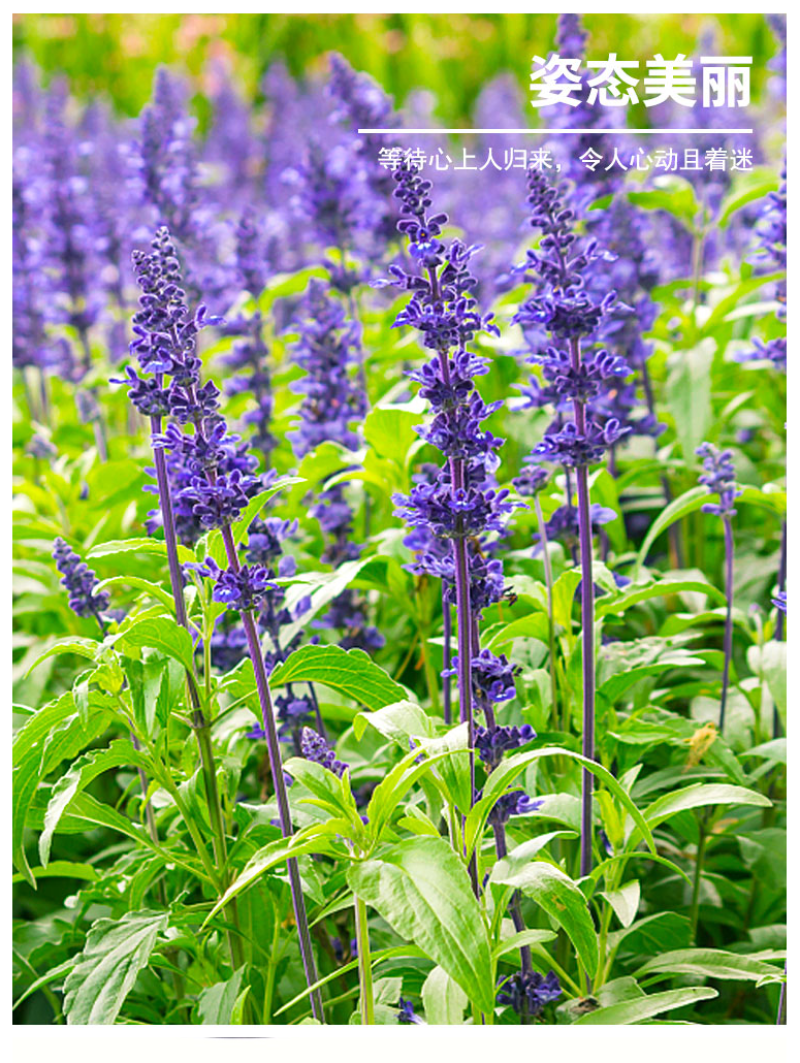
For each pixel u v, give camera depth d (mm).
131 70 3582
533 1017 925
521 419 1378
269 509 1271
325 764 900
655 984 1034
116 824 962
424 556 926
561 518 1066
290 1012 1008
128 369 917
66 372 1707
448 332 866
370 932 1040
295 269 1904
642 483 1483
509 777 863
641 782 1048
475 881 876
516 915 925
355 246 1450
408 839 834
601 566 1053
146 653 942
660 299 1552
